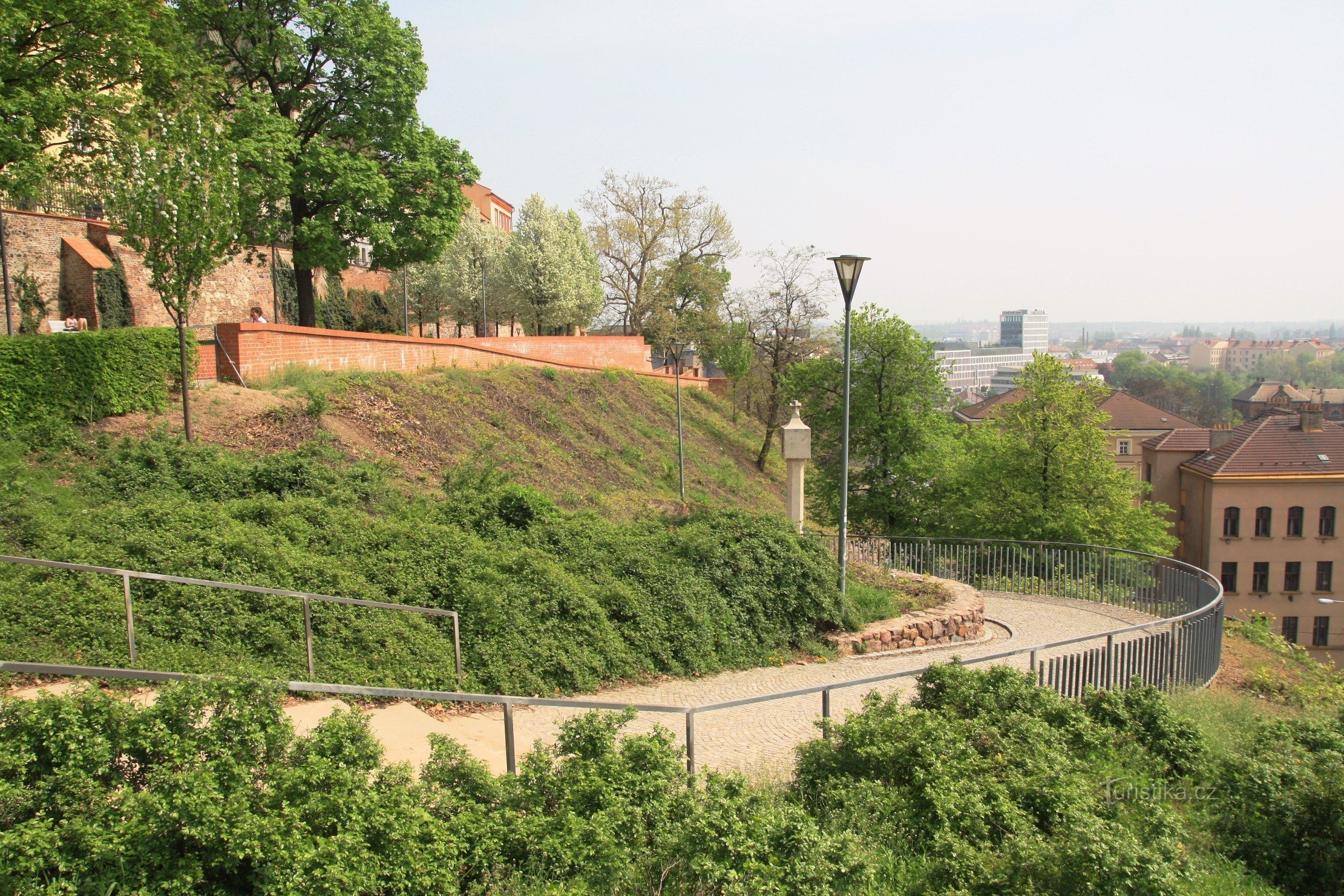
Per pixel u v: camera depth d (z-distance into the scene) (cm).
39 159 1881
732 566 1424
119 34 1869
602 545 1416
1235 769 778
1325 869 700
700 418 4338
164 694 546
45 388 1570
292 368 2203
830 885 557
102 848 446
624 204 5553
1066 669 1063
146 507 1117
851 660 1372
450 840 531
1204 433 5119
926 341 3422
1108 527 2814
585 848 551
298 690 652
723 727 1010
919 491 3378
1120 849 568
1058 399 2875
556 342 4022
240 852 459
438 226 2862
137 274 2888
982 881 588
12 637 801
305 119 2723
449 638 1075
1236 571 4659
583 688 1113
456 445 2236
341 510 1296
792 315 4316
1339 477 4559
